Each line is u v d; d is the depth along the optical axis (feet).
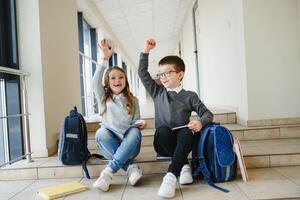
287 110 9.75
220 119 10.78
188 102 6.47
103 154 6.98
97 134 6.53
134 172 6.13
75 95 11.51
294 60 9.70
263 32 9.64
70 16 11.16
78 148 7.05
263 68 9.68
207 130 6.20
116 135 6.53
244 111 9.98
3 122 8.32
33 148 8.24
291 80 9.72
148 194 5.65
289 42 9.67
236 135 9.09
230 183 6.03
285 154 7.07
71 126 7.05
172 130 6.32
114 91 6.70
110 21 20.56
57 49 9.57
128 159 6.29
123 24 21.95
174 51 38.63
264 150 7.47
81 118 7.18
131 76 48.75
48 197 5.57
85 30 19.21
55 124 9.12
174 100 6.48
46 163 7.43
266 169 6.88
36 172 7.07
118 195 5.67
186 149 5.78
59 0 9.96
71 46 11.15
